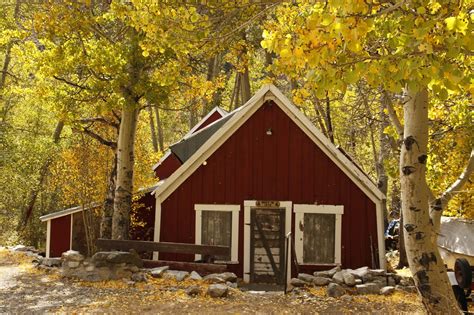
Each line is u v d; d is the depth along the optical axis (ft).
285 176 53.67
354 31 18.06
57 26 49.24
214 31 30.66
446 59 18.81
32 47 52.80
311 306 36.78
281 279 52.42
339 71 19.61
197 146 60.64
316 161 53.52
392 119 27.61
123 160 55.83
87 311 34.96
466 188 38.29
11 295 39.32
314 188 53.26
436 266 24.70
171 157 84.48
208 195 54.13
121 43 52.29
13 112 107.34
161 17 28.84
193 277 44.80
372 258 51.75
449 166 36.63
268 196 53.57
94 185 60.85
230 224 53.78
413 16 18.54
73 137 92.43
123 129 55.93
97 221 65.31
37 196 98.78
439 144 36.24
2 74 103.40
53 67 49.80
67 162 61.26
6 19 66.95
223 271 46.65
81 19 49.29
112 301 37.63
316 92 19.75
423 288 24.68
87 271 44.60
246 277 52.65
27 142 90.63
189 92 55.31
